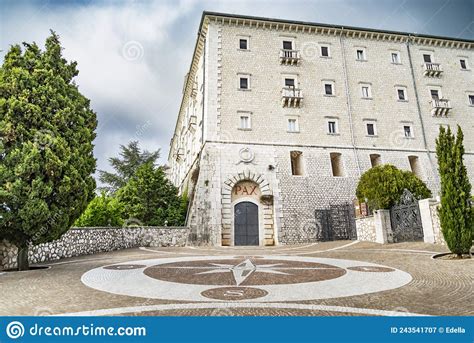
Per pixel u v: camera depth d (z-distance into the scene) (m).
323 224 26.98
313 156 29.53
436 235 15.56
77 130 12.73
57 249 14.82
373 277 8.68
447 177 12.51
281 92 30.69
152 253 17.70
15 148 10.63
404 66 34.59
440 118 33.66
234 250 19.95
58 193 11.30
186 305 5.95
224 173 27.23
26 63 11.99
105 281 8.48
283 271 9.91
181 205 29.53
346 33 34.06
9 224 10.48
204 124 28.78
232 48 31.09
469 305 5.84
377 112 32.31
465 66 36.56
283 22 32.38
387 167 20.81
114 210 23.27
